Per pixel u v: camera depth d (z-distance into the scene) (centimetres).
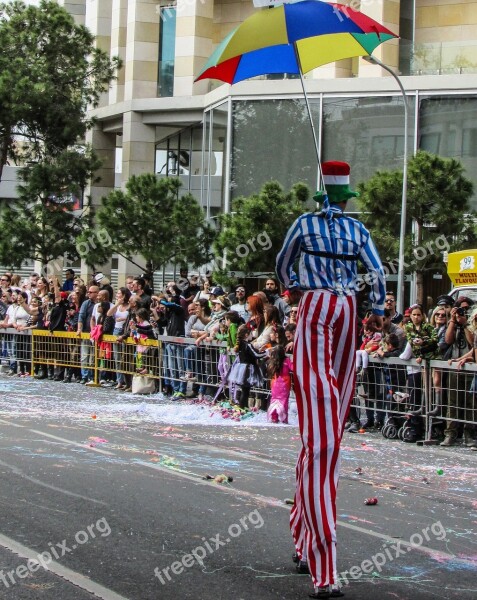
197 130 3762
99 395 1781
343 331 615
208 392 1678
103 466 1004
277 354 1449
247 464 1055
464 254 1959
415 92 3045
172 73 3756
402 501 890
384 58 3148
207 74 711
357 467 1080
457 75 3012
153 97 3766
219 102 3394
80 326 2014
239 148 3275
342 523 788
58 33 3306
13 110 3172
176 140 3825
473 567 665
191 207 2808
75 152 3275
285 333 1465
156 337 1820
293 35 642
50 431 1259
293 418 1480
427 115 3045
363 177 3109
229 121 3288
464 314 1326
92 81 3450
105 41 4175
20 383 2003
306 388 599
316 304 609
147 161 3778
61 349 2066
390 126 3081
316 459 589
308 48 707
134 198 2817
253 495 878
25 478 927
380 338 1392
